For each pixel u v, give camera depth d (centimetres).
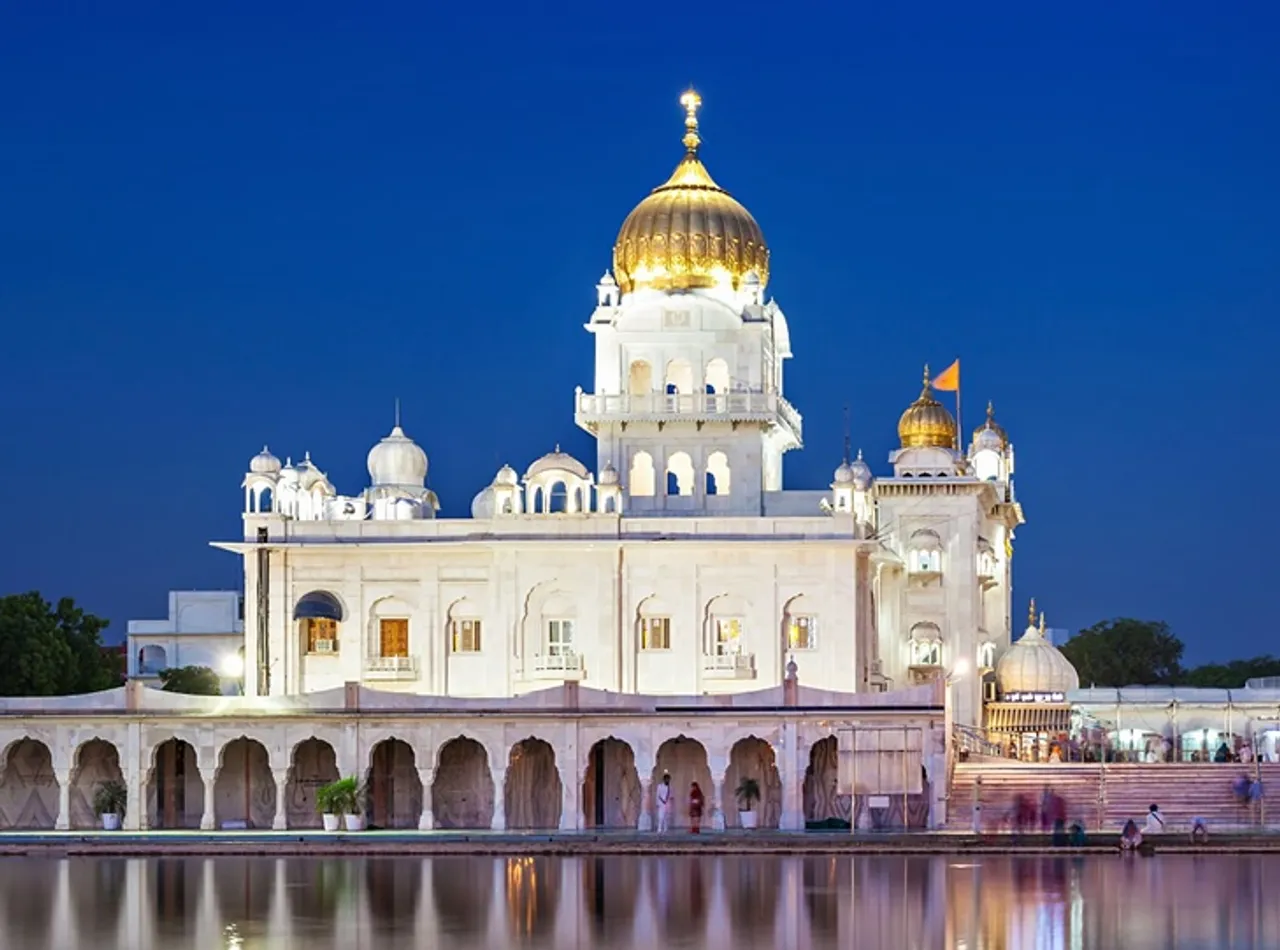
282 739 9500
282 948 5472
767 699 9325
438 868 7800
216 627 15525
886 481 11588
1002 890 6744
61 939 5681
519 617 10619
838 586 10500
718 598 10569
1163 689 11656
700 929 5794
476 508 11631
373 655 10750
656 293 11525
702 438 11381
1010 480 13512
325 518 11044
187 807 10025
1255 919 5947
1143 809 9325
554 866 7869
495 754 9406
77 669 11956
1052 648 12094
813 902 6431
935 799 9194
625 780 9950
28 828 9844
